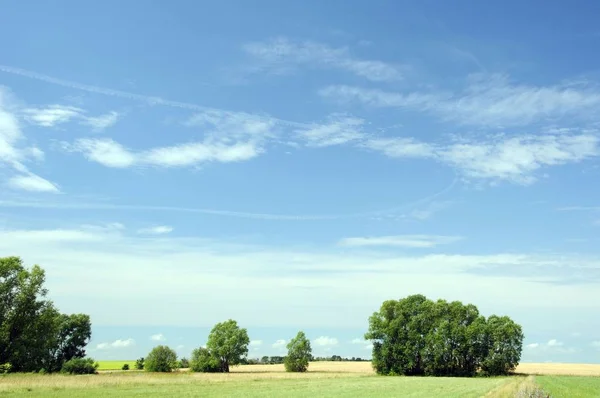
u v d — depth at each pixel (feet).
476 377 331.77
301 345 399.65
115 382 200.13
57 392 149.07
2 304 248.32
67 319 342.44
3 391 146.82
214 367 388.78
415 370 364.99
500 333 355.77
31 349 252.01
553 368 501.15
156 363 355.56
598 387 222.28
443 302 371.15
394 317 372.79
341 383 232.32
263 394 160.25
